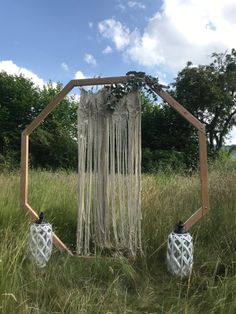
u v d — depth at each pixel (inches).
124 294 91.2
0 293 79.0
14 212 128.0
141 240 119.1
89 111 120.6
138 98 117.3
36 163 581.0
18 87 688.4
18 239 102.7
